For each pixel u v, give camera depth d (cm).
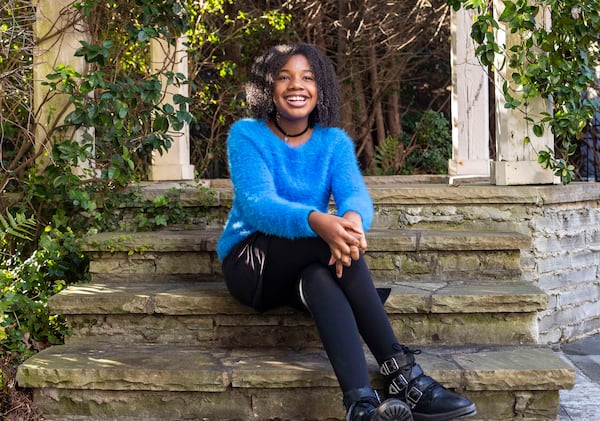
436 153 801
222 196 353
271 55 257
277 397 248
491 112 800
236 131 260
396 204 353
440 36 826
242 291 255
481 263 312
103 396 252
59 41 351
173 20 365
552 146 372
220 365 253
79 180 334
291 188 256
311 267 239
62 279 333
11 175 345
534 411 244
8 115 386
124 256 319
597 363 342
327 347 225
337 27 808
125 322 283
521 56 353
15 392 256
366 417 210
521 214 355
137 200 350
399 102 906
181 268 316
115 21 374
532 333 277
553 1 344
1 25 356
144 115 354
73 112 333
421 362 252
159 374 246
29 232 329
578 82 360
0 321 276
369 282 237
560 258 378
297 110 255
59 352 272
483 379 241
